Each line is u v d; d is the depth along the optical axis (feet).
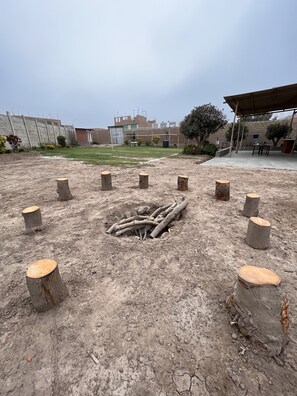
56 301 5.16
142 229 11.05
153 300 5.34
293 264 6.84
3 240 8.68
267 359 3.92
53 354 4.05
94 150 56.54
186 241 8.29
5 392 3.47
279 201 13.46
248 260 7.03
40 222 9.48
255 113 43.98
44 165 29.84
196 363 3.83
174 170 24.82
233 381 3.55
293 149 43.21
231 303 4.73
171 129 72.74
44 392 3.46
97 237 8.77
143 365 3.81
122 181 19.12
